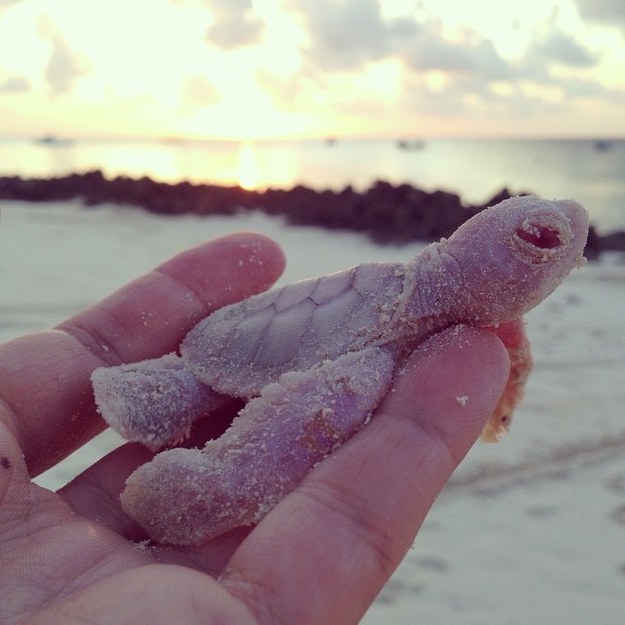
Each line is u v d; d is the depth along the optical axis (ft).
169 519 0.32
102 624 0.24
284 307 0.41
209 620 0.24
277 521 0.29
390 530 0.29
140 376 0.40
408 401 0.32
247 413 0.34
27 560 0.30
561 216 0.34
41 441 0.39
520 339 0.38
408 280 0.38
